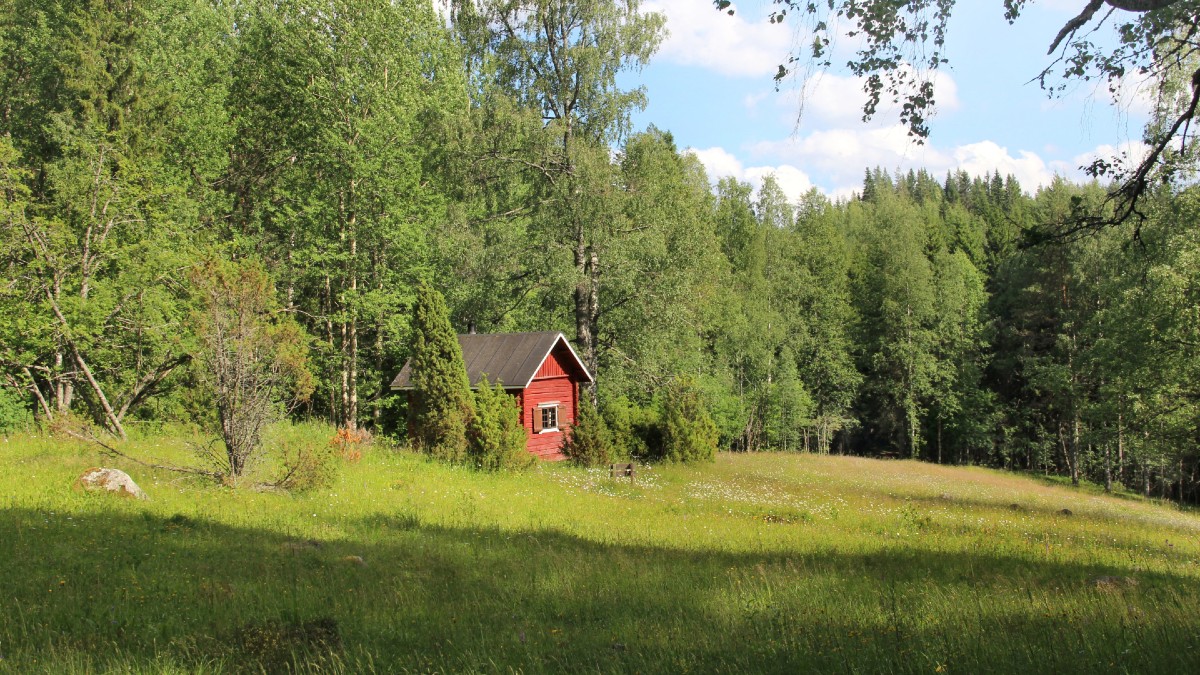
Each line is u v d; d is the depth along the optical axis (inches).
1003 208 3309.5
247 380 640.4
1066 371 1620.3
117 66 1059.3
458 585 363.6
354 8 1134.4
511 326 1401.3
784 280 2080.5
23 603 296.0
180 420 896.3
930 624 284.4
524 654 248.4
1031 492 1242.0
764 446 2132.1
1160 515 1041.5
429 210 1215.6
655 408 1318.9
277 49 1176.8
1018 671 212.1
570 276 1077.8
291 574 367.2
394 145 1181.7
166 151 1118.4
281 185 1249.4
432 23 1272.1
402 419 1212.5
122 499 519.2
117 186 853.2
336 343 1322.6
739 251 2140.7
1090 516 903.7
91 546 393.7
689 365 1491.1
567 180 1076.5
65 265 830.5
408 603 323.6
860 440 2476.6
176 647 247.9
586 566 409.4
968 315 2086.6
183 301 845.2
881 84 305.6
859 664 224.1
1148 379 1158.3
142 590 323.0
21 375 861.2
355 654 244.4
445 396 946.1
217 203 1167.6
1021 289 1930.4
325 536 475.8
